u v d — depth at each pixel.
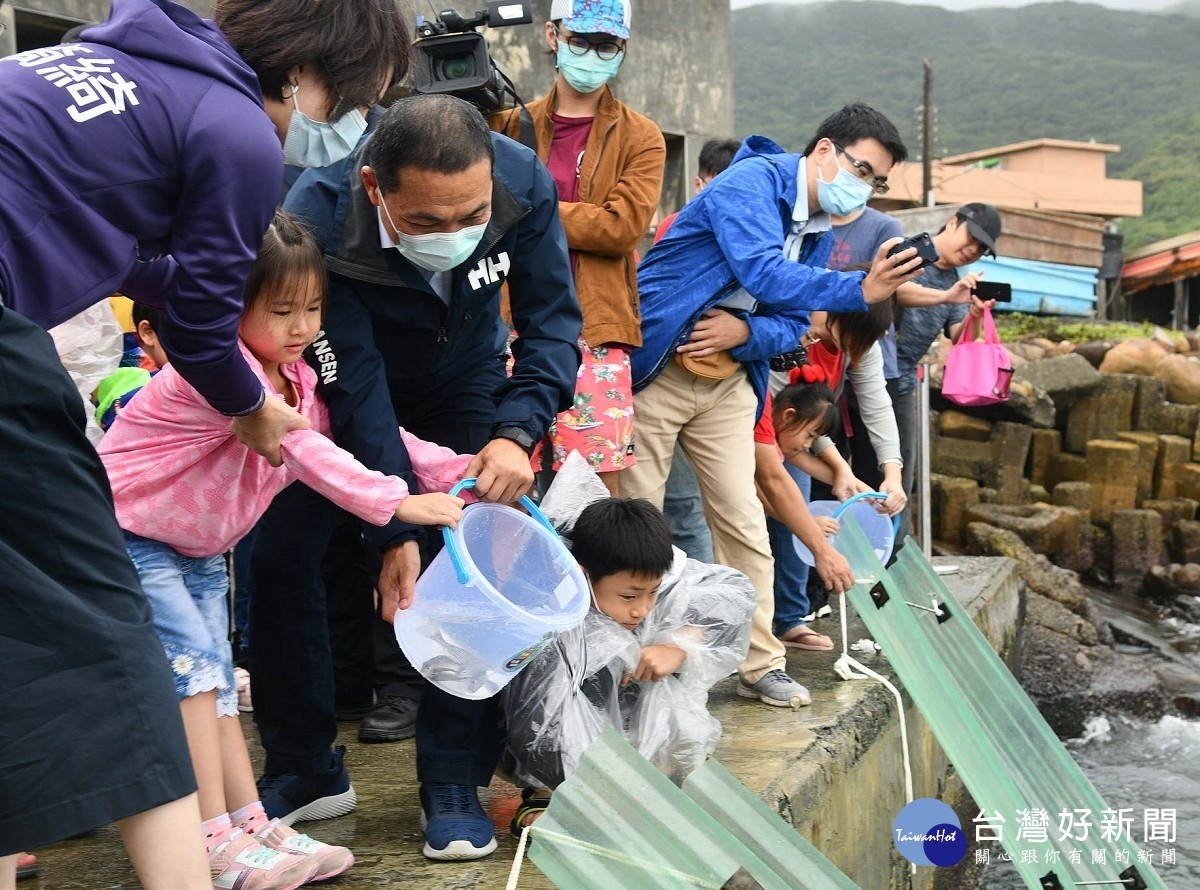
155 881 1.70
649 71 7.32
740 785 2.58
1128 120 130.62
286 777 2.67
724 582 2.88
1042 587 9.12
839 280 3.42
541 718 2.48
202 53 1.90
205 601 2.41
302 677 2.60
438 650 2.30
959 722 3.76
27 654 1.62
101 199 1.79
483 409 2.90
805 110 142.88
